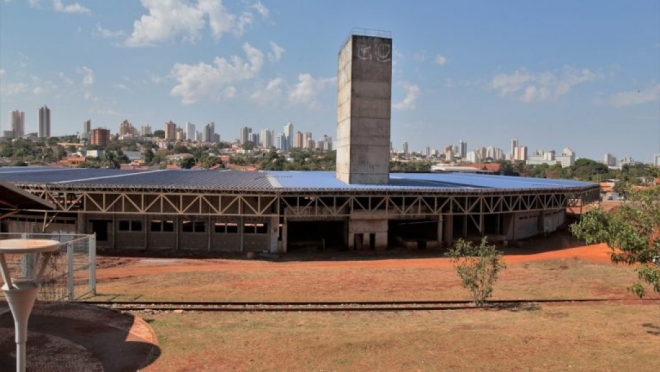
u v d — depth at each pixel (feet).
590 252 150.71
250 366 50.24
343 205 148.77
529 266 124.88
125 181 151.84
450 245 157.38
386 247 150.92
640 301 89.45
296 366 50.39
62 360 49.26
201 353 53.78
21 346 39.22
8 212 65.41
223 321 69.51
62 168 234.79
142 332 58.44
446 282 103.24
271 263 128.77
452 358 53.01
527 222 180.65
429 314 77.00
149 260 128.16
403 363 51.42
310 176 202.69
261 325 67.72
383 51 162.71
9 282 38.34
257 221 143.23
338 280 103.45
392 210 150.00
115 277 103.50
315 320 71.67
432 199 162.61
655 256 61.36
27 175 172.45
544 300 87.97
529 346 57.72
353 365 50.78
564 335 63.36
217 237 142.92
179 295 86.22
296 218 146.82
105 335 56.80
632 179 75.00
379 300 85.25
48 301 69.77
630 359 53.11
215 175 193.47
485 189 149.07
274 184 152.56
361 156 162.20
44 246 37.50
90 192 133.28
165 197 135.23
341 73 174.81
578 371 49.24
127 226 141.59
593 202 225.15
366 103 162.09
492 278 86.02
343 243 157.69
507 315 76.74
